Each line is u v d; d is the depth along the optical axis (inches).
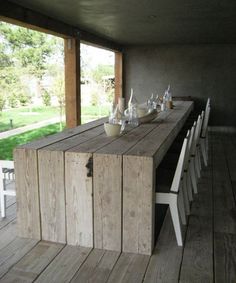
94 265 86.4
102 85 476.7
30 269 84.4
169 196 94.7
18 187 98.5
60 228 97.3
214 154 219.1
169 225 110.2
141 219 89.9
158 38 297.7
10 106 363.9
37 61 385.4
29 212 99.1
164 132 122.6
